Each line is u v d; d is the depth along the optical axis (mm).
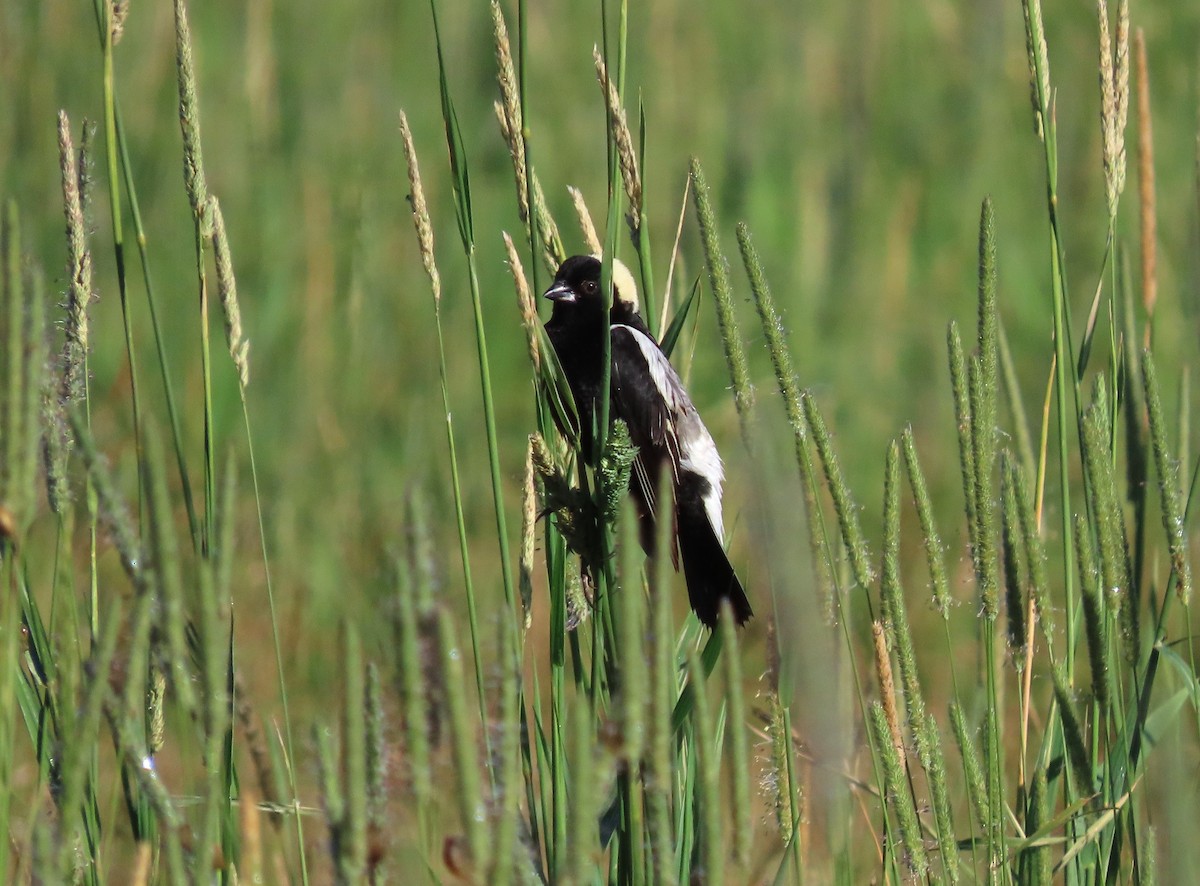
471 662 9820
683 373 10836
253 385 21125
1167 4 29969
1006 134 28531
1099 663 9039
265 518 18859
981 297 8812
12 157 23672
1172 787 6484
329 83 27250
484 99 27703
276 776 7770
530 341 9578
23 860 7211
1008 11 30453
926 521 8828
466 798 5020
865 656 15258
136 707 5621
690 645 9969
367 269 22406
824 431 8688
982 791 8742
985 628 8828
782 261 25547
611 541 9055
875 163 27750
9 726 6738
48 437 7613
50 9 25656
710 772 5340
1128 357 10859
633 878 7926
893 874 8781
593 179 26547
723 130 28219
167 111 25281
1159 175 26609
